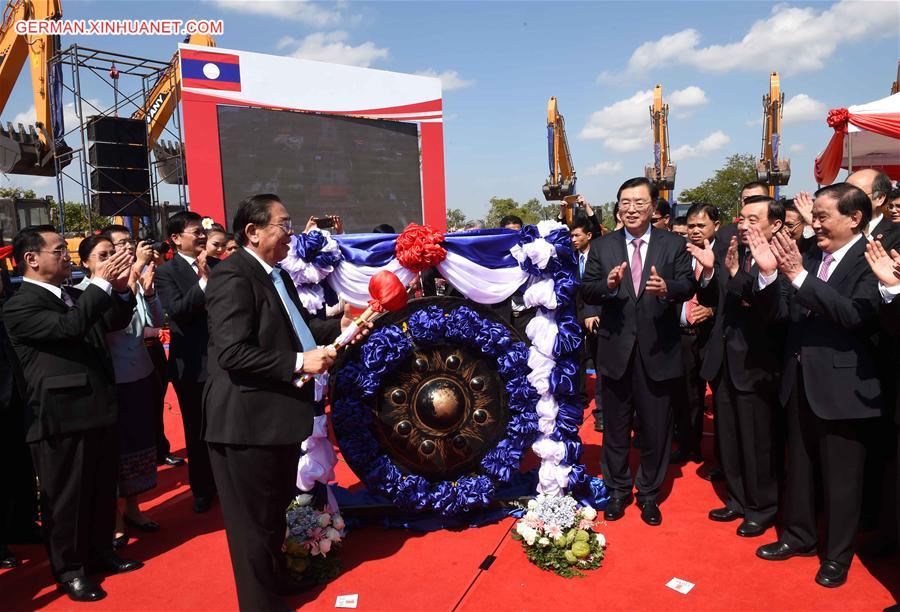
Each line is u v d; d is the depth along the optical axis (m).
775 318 3.11
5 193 24.94
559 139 18.11
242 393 2.62
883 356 2.96
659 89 22.30
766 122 20.28
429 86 11.34
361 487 4.37
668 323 3.65
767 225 3.39
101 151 11.05
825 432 2.90
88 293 3.00
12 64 13.85
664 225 5.77
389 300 2.64
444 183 11.61
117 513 3.65
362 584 3.10
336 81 10.06
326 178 9.86
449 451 3.64
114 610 2.99
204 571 3.35
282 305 2.77
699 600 2.85
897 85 10.17
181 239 4.25
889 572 3.01
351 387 3.52
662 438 3.72
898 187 4.18
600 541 3.29
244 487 2.66
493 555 3.34
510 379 3.67
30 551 3.72
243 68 9.03
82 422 3.08
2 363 3.34
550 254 3.52
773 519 3.58
